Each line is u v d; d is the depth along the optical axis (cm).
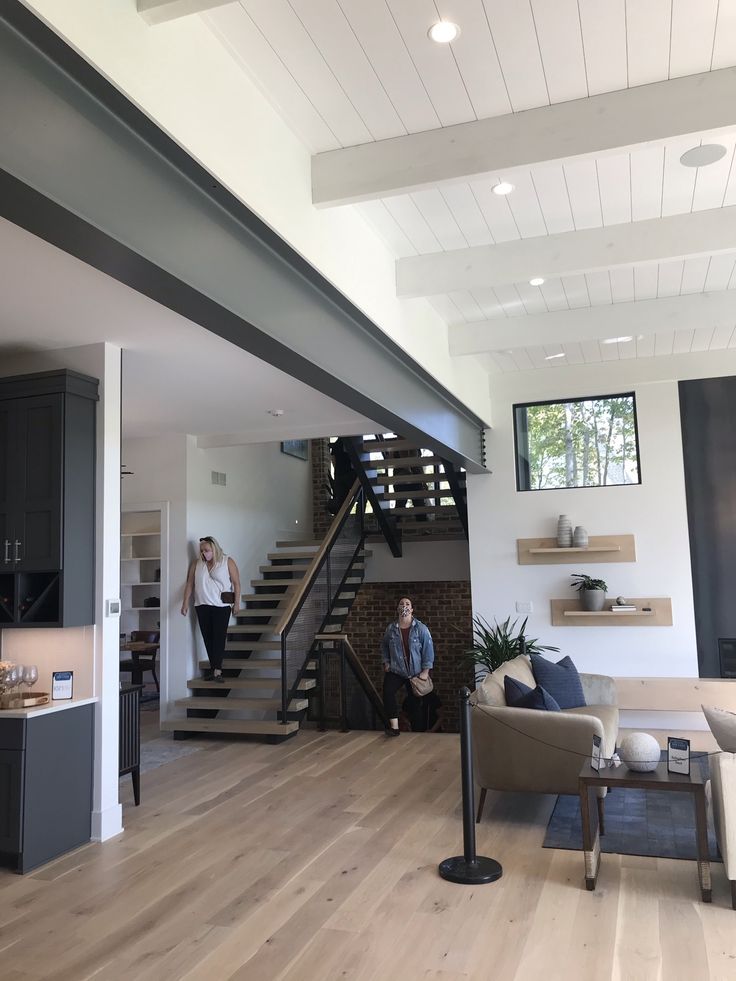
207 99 280
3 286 388
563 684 601
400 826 468
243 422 752
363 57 303
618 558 764
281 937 328
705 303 596
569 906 351
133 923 345
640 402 771
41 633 472
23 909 362
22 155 204
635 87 326
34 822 412
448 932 329
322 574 844
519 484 802
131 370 554
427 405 607
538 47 300
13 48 204
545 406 805
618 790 543
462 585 1067
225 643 809
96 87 230
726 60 310
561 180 411
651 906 349
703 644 735
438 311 609
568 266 471
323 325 405
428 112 342
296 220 352
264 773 604
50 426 455
